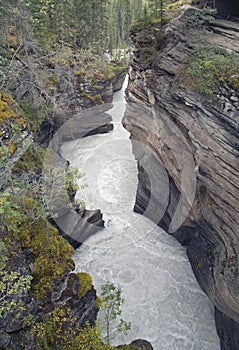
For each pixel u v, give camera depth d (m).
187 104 14.39
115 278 16.50
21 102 17.19
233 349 13.34
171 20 19.56
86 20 33.03
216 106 13.15
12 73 14.57
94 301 12.49
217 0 18.70
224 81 13.55
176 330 14.88
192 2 20.70
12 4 18.22
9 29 21.42
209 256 15.05
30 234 11.45
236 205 12.21
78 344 10.31
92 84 27.83
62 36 27.98
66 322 10.73
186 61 15.88
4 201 9.22
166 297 16.02
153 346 14.27
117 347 12.85
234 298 11.82
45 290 10.62
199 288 16.36
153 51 18.64
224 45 15.97
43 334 9.78
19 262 10.66
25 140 12.98
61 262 11.55
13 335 9.59
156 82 16.98
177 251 17.94
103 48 35.56
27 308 10.05
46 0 21.30
